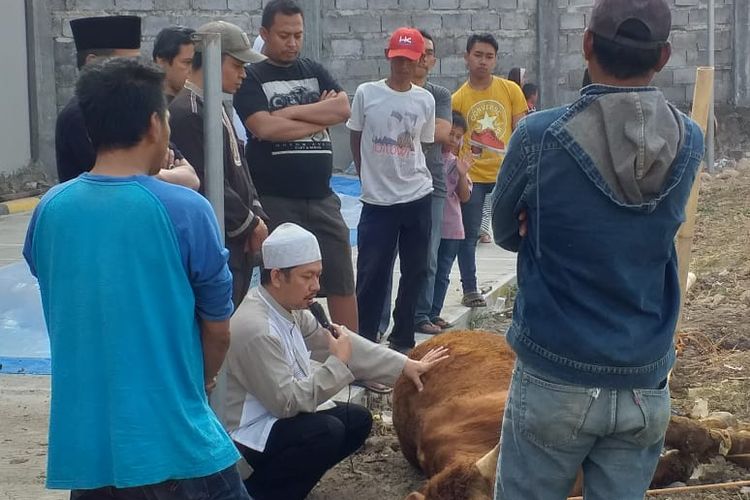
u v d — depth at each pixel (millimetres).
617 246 3402
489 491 4406
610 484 3561
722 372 7734
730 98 20922
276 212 6746
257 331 5180
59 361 3391
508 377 5609
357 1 19922
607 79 3490
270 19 6676
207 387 3809
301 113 6594
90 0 18734
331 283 6934
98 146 3467
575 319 3436
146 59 3553
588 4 20266
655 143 3348
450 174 8734
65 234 3387
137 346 3354
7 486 5508
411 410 5777
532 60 20453
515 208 3582
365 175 7586
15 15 18078
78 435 3357
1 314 9305
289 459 5324
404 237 7727
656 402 3500
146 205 3379
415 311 8016
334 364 5355
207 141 4574
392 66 7609
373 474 6059
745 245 12781
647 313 3475
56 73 18766
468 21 20219
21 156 18375
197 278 3443
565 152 3424
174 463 3379
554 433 3477
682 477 5559
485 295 9773
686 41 20562
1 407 6730
